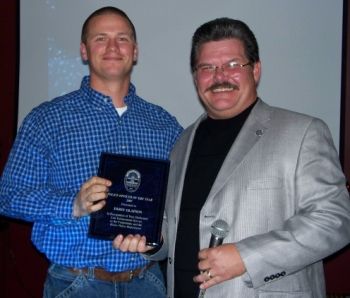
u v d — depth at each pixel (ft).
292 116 5.50
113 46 6.46
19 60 10.03
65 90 9.96
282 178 5.17
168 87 9.78
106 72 6.48
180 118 9.77
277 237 4.84
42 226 6.26
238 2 9.56
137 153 6.55
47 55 9.96
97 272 6.17
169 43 9.73
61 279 6.17
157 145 6.73
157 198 5.74
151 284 6.55
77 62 9.91
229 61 5.68
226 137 5.85
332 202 4.93
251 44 5.81
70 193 6.15
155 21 9.74
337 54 9.46
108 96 6.56
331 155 5.20
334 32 9.45
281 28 9.52
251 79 5.83
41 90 10.00
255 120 5.60
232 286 5.07
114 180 5.81
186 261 5.57
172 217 5.87
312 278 5.32
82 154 6.30
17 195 6.10
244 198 5.20
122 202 5.77
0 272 10.42
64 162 6.27
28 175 6.24
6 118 10.25
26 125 6.40
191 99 9.74
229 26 5.75
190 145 6.18
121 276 6.26
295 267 4.80
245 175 5.28
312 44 9.49
